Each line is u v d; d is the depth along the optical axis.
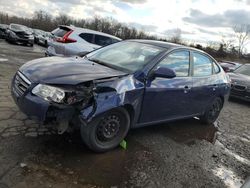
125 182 3.63
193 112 5.92
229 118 7.85
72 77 3.86
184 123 6.48
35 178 3.33
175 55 5.18
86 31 10.68
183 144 5.22
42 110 3.66
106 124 4.09
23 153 3.78
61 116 3.65
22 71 4.23
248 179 2.95
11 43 22.67
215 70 6.55
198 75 5.81
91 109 3.76
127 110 4.34
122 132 4.35
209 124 6.69
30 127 4.54
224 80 6.69
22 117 4.86
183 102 5.39
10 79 7.59
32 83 3.85
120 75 4.23
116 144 4.32
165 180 3.88
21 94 3.94
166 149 4.84
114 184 3.54
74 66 4.27
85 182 3.46
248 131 6.91
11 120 4.70
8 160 3.57
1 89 6.42
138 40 5.62
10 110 5.11
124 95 4.09
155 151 4.66
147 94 4.51
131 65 4.68
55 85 3.74
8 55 13.49
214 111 6.66
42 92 3.73
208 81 6.05
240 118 8.09
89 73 4.05
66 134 4.47
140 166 4.08
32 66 4.28
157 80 4.68
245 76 10.87
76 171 3.63
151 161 4.29
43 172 3.47
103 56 5.19
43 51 20.16
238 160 5.07
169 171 4.13
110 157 4.13
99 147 4.10
